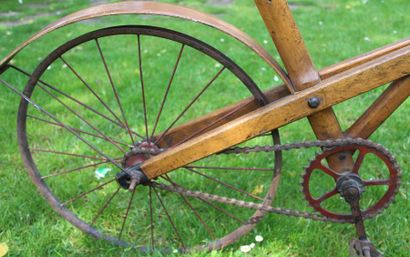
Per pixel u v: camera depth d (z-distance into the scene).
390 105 2.01
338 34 5.54
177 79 4.47
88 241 2.49
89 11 1.88
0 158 3.26
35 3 8.45
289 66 1.96
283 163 3.08
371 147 2.00
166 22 6.48
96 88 4.34
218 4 7.59
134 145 2.22
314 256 2.35
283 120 1.96
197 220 2.62
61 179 2.99
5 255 2.38
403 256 2.32
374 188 2.76
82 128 3.62
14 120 3.78
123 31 2.01
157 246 2.47
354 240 2.18
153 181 2.22
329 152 2.02
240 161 3.13
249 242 2.44
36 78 2.15
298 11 6.74
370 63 1.91
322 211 2.16
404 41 2.06
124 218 2.51
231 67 2.03
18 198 2.79
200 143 2.04
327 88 1.91
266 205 2.21
